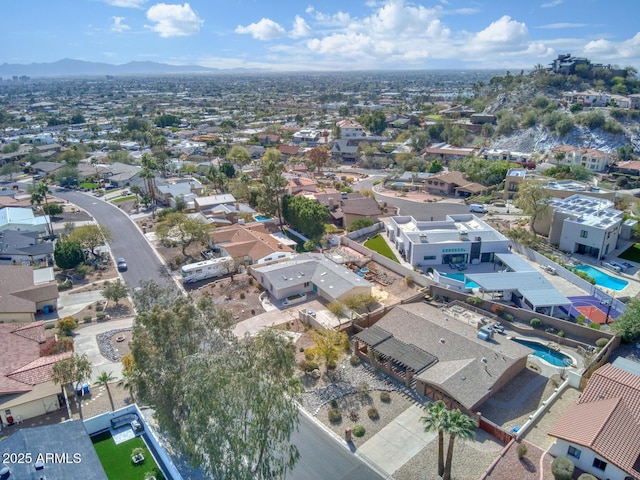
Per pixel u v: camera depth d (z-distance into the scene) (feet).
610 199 362.33
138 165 610.65
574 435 135.13
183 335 147.33
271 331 140.77
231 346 140.15
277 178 387.96
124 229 392.47
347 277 262.06
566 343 207.82
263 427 117.80
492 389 170.40
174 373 135.74
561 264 286.25
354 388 183.32
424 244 292.61
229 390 115.24
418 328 207.51
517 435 147.54
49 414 173.88
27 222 376.89
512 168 515.91
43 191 407.64
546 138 616.80
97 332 230.48
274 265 281.54
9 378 171.53
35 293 249.34
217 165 618.03
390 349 194.29
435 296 256.32
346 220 394.52
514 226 367.04
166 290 206.69
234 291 270.87
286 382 134.41
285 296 260.62
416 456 148.25
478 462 143.23
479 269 291.17
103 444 154.81
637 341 203.62
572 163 536.42
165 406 137.39
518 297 244.83
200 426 115.75
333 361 195.62
